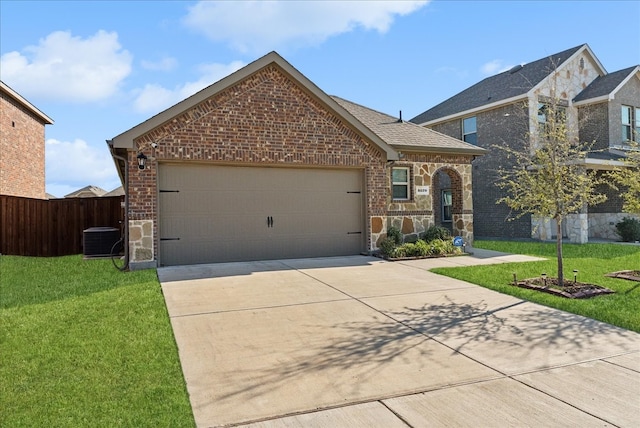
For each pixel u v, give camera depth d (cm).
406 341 527
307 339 530
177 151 1004
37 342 512
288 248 1141
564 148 831
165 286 803
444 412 355
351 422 340
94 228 1319
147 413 349
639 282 855
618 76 1917
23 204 1394
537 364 459
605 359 474
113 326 570
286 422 340
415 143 1370
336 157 1177
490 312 656
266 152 1089
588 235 1930
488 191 1941
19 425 331
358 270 990
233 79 1042
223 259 1070
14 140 1838
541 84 1794
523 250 1444
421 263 1107
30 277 985
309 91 1133
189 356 473
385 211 1251
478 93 2117
